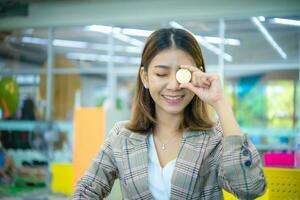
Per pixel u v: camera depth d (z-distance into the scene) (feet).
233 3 21.61
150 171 3.74
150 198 3.71
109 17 24.09
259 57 22.93
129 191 3.78
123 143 3.90
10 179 23.81
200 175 3.62
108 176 4.05
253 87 23.22
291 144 21.24
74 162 12.60
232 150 3.32
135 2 23.50
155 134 3.94
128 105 24.98
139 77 4.05
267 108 22.80
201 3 22.21
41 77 26.99
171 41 3.60
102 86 26.94
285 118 22.35
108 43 26.50
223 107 3.50
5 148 25.12
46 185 22.11
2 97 25.62
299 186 6.26
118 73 25.61
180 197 3.59
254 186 3.28
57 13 25.31
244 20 22.13
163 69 3.59
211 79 3.54
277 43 22.70
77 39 27.76
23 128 25.29
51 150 24.29
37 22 25.81
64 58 28.73
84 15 24.64
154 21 23.29
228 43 22.89
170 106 3.67
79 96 27.50
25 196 20.71
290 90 22.45
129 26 24.21
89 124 12.37
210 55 23.21
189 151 3.65
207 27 23.02
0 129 25.57
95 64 29.30
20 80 27.37
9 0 25.08
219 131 3.77
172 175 3.60
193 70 3.54
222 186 3.65
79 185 3.98
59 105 27.58
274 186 6.38
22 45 28.12
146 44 3.78
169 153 3.80
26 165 24.30
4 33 27.63
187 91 3.64
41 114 26.27
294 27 22.09
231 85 23.56
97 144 12.12
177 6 22.62
